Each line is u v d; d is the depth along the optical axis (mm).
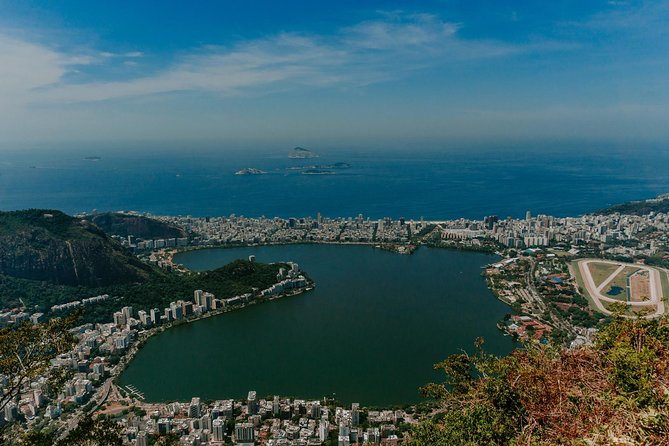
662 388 11227
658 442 9930
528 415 12883
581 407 11961
